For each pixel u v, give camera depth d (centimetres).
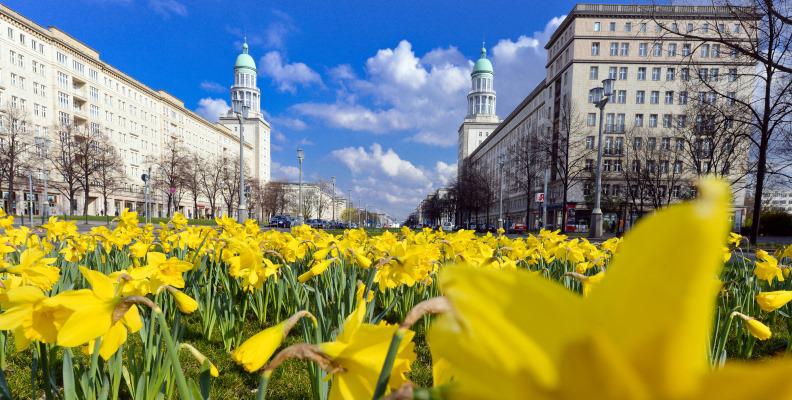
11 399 154
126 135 6328
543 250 546
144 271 185
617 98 4475
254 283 316
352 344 76
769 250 1152
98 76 5772
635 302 28
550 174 4528
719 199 23
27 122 3650
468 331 30
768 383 22
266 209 6394
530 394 28
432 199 7212
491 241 695
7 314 113
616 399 26
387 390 75
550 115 5203
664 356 27
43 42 4847
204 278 400
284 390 288
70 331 103
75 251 430
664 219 26
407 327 71
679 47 4372
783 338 388
